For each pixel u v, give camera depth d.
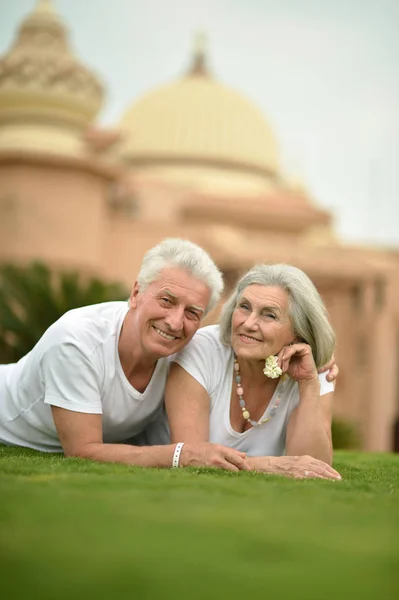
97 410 3.85
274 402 4.06
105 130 29.81
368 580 1.34
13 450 4.18
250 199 31.95
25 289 14.67
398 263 30.77
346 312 30.36
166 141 38.59
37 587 1.22
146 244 29.02
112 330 3.95
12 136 28.48
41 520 1.74
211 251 27.88
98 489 2.35
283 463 3.54
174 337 3.85
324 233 37.16
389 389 29.88
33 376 4.10
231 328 4.04
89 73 29.27
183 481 2.69
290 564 1.41
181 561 1.40
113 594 1.20
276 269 3.97
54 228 26.50
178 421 3.99
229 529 1.72
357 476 3.79
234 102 40.03
